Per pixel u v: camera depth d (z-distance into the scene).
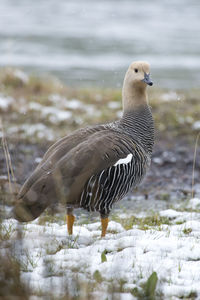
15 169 13.93
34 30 54.78
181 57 42.78
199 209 12.39
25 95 24.89
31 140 17.72
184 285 7.29
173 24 62.56
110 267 7.67
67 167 8.70
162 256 8.29
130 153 9.53
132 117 10.74
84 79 32.62
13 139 16.64
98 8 73.81
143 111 10.89
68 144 9.35
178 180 16.03
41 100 23.98
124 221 11.21
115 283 7.09
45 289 6.75
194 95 27.14
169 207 12.98
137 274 7.55
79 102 24.39
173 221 11.05
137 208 13.06
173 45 48.28
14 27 56.22
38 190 8.40
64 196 8.42
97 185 8.91
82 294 6.45
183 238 9.23
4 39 48.22
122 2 81.38
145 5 79.25
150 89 26.12
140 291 6.96
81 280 7.06
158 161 17.81
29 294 6.46
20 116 20.61
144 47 46.44
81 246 9.05
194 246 8.68
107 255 8.29
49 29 55.97
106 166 9.01
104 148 9.17
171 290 7.08
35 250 8.35
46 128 19.86
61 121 20.86
